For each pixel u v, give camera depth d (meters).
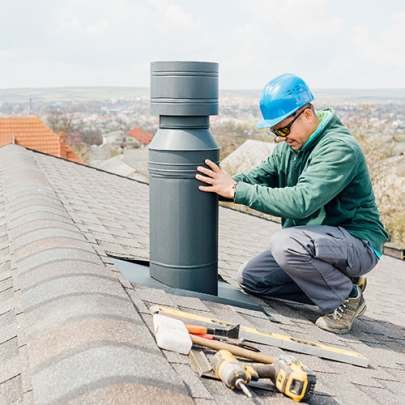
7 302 2.88
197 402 2.06
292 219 4.02
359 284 4.14
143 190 10.34
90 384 1.85
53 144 29.59
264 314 3.78
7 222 4.53
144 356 2.12
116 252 4.20
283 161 4.07
